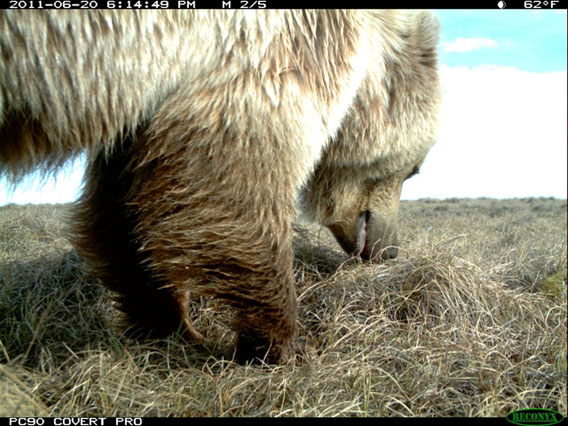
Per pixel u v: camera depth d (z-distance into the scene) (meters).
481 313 1.19
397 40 1.12
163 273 0.92
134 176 0.95
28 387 0.85
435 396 0.88
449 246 1.60
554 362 0.98
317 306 1.24
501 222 3.08
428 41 1.20
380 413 0.83
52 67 0.76
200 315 1.22
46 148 0.85
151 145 0.85
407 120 1.18
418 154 1.28
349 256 1.44
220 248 0.86
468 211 3.94
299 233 1.53
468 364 0.96
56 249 1.50
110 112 0.81
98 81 0.79
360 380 0.89
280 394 0.85
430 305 1.21
